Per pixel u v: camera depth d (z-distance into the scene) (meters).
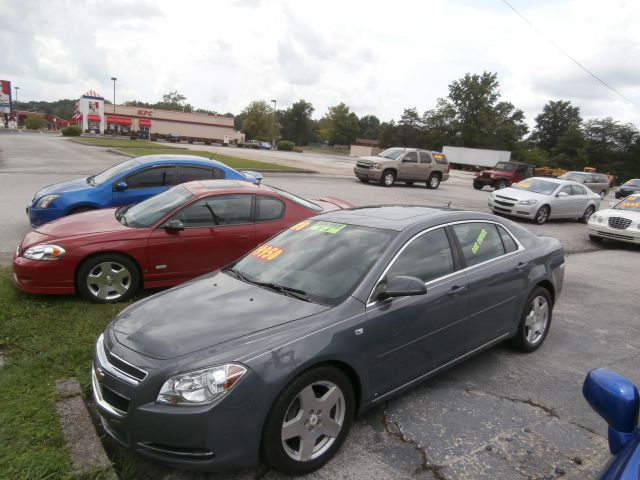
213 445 2.59
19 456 2.84
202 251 5.89
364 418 3.56
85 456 2.89
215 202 6.07
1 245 7.81
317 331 2.94
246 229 6.13
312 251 3.83
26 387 3.64
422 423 3.51
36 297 5.46
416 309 3.46
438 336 3.68
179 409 2.58
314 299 3.29
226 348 2.76
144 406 2.64
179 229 5.63
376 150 90.81
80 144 39.28
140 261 5.56
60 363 4.04
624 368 4.61
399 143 104.12
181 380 2.62
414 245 3.71
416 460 3.09
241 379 2.62
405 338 3.41
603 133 91.69
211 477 2.88
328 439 3.03
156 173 8.38
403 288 3.20
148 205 6.26
